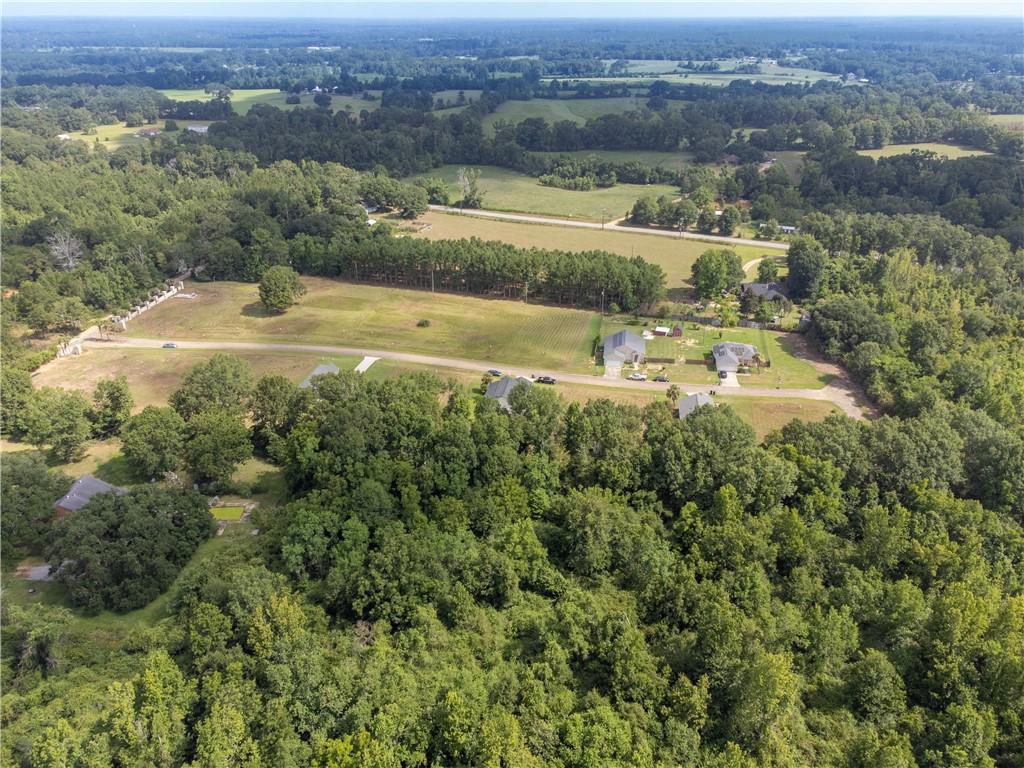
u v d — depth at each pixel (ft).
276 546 319.27
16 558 335.67
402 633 267.59
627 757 211.00
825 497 337.93
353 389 437.58
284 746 209.26
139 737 209.05
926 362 506.89
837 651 262.67
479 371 545.85
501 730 212.64
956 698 243.19
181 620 274.77
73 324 616.39
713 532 311.68
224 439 395.14
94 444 447.83
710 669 241.96
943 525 323.98
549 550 326.44
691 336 610.65
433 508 340.80
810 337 600.80
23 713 233.96
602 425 388.37
